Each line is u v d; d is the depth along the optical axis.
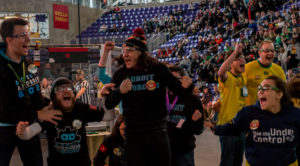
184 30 19.25
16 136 2.77
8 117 2.69
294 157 2.66
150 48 19.95
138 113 2.49
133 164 2.51
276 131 2.63
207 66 13.24
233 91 3.93
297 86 3.23
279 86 2.66
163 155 2.48
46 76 5.56
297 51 10.62
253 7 15.25
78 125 3.07
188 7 23.33
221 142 3.93
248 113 2.77
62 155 3.07
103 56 3.14
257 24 14.31
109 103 2.51
